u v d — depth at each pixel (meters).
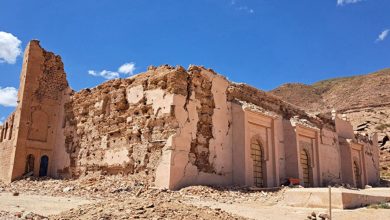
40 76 27.48
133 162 19.53
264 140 22.09
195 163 18.38
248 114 21.00
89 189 16.83
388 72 101.44
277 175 22.03
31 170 25.91
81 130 24.77
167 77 19.02
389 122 61.59
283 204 13.82
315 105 106.12
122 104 21.66
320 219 10.23
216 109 20.38
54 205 11.46
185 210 8.73
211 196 15.34
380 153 53.62
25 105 26.23
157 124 18.77
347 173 31.23
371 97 90.69
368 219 10.23
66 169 25.31
